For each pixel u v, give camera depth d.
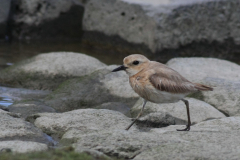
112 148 6.84
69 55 14.43
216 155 6.27
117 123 8.84
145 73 7.93
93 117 9.03
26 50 18.48
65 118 8.91
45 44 20.30
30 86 13.23
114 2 19.33
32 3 20.88
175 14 17.78
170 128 8.54
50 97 11.66
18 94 12.27
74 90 11.92
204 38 18.56
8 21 20.77
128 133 7.38
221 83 11.30
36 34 21.30
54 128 8.59
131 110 10.41
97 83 12.26
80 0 23.39
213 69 13.42
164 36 17.62
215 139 7.23
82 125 8.59
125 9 18.80
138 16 18.22
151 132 7.91
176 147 6.65
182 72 13.05
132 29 18.55
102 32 20.00
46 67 13.62
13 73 13.66
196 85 7.89
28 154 5.57
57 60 14.01
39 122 8.80
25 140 7.75
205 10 18.36
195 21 18.23
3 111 9.05
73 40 22.06
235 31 18.94
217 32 18.75
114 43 19.47
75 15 22.09
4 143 6.86
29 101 10.89
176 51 18.08
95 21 20.34
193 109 10.04
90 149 6.45
